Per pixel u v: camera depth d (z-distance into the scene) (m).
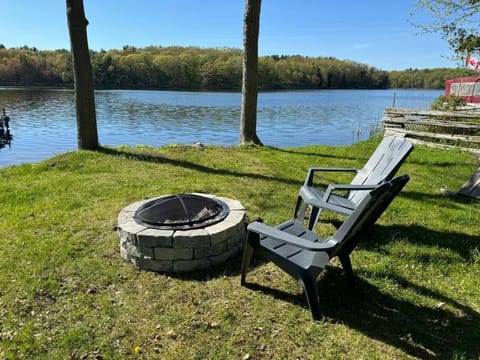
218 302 2.34
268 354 1.90
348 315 2.23
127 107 29.86
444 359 1.88
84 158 5.98
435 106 10.36
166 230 2.72
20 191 4.50
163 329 2.08
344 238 2.12
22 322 2.13
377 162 3.54
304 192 3.28
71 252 2.95
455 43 7.94
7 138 15.39
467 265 2.83
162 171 5.44
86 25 6.09
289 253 2.34
